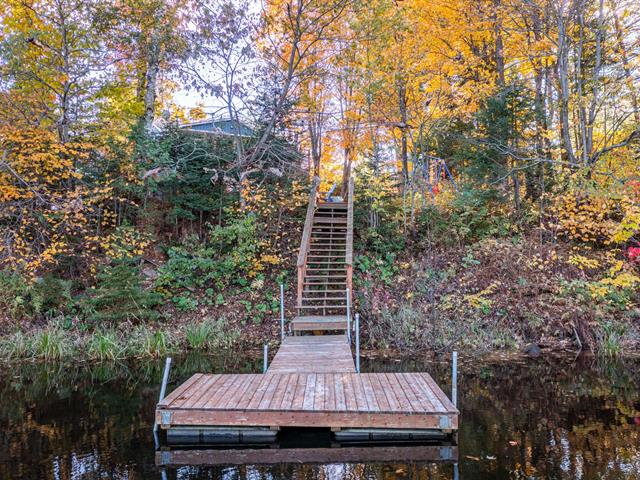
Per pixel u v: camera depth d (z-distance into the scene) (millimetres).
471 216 11477
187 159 10945
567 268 9688
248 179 11023
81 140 10242
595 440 4172
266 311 9641
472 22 11875
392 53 11445
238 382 5281
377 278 10336
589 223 9445
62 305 9031
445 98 12141
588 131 10977
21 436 4422
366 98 12016
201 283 10078
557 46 10789
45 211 9211
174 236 11289
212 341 8734
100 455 3979
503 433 4395
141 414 5129
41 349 8078
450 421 4184
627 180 8766
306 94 11797
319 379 5391
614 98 10461
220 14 9992
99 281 9867
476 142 11039
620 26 10656
